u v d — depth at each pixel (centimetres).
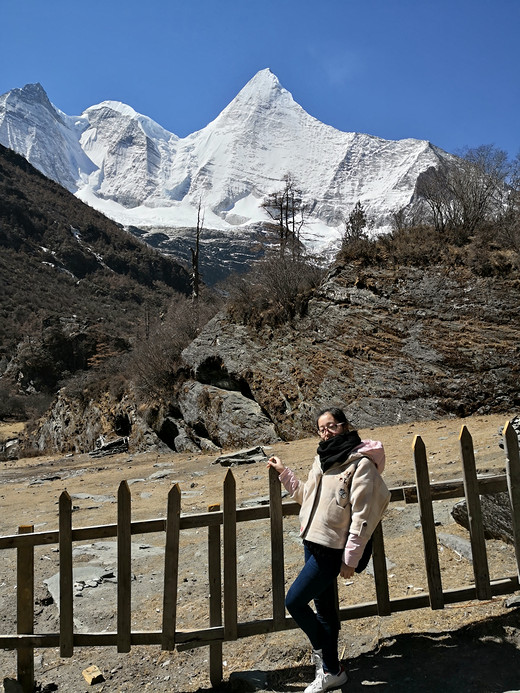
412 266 1761
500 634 423
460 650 415
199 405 2180
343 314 1817
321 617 398
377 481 376
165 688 439
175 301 3397
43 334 6906
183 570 646
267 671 432
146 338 3306
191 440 2239
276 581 423
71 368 6562
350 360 1752
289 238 3117
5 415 5797
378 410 1639
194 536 773
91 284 12756
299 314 1962
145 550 727
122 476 1532
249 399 2047
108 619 548
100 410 3183
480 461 886
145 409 2581
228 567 422
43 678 470
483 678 385
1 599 626
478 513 425
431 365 1596
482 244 1706
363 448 382
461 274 1658
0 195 14812
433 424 1476
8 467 2408
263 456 1437
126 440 2772
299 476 1094
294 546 661
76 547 760
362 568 398
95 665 476
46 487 1486
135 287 13525
